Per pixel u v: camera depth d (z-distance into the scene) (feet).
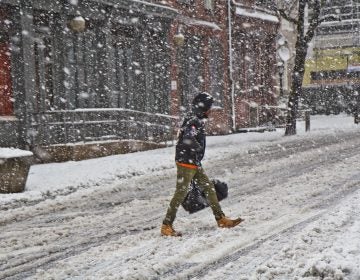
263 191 39.65
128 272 20.44
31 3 64.03
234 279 19.57
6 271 21.94
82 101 71.72
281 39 137.49
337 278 18.15
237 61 114.01
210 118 103.65
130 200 38.81
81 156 66.33
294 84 97.14
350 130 100.37
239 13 112.88
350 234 24.02
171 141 85.51
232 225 27.81
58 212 34.88
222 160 60.85
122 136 74.33
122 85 81.00
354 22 175.01
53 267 22.18
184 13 96.63
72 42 70.54
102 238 27.25
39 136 64.28
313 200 35.01
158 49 89.71
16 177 42.50
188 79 98.17
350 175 45.06
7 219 32.96
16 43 64.44
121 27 80.33
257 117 119.55
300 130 109.19
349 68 175.83
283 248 22.84
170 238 26.13
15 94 64.85
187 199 27.71
